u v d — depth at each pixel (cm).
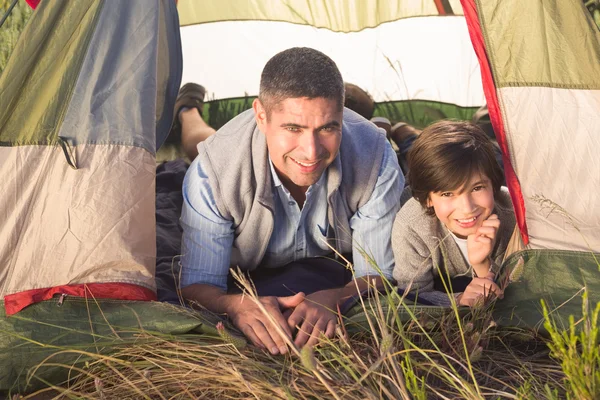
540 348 205
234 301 208
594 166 217
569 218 214
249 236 227
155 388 178
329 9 383
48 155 209
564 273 208
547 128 220
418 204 230
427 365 187
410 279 226
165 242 269
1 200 205
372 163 228
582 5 225
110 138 211
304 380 177
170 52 272
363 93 362
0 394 193
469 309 200
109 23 219
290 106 192
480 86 372
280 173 220
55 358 192
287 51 200
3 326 196
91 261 204
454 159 212
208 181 220
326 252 245
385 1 382
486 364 196
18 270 203
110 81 216
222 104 375
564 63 222
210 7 385
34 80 212
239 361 188
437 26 380
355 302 211
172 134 351
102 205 207
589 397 151
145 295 206
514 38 223
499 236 235
